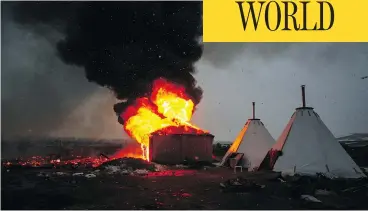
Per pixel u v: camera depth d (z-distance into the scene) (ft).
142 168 45.06
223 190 31.94
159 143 52.11
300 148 38.47
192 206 27.45
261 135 48.75
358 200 28.96
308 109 40.57
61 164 49.62
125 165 45.44
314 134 38.81
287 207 27.27
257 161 46.50
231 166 47.01
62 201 29.04
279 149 39.60
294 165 37.70
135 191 32.04
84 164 50.93
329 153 37.58
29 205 28.02
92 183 35.76
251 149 47.60
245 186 31.86
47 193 31.60
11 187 33.76
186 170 45.39
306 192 30.99
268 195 30.37
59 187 33.88
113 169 44.11
